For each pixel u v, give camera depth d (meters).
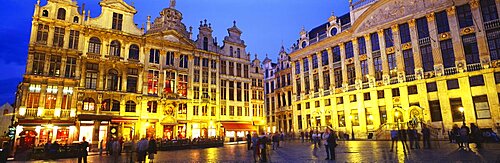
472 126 19.78
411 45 37.53
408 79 37.25
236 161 16.94
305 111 50.09
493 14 32.47
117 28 37.78
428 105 34.66
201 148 31.47
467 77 32.47
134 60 37.94
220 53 47.78
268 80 64.75
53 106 31.38
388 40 40.19
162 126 38.62
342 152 19.66
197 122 41.94
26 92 30.14
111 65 36.09
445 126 32.94
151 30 40.88
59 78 31.94
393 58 39.25
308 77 50.94
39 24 32.44
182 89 41.69
